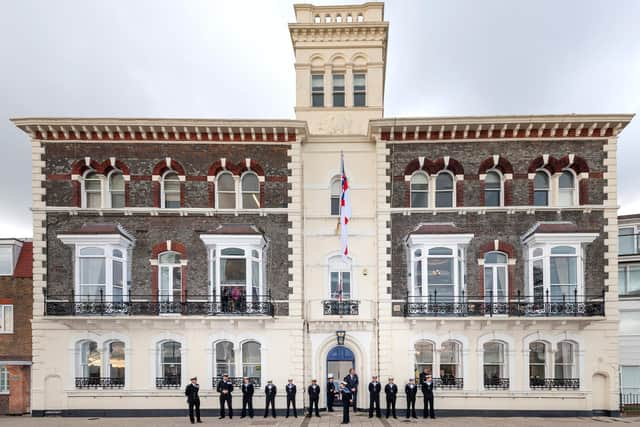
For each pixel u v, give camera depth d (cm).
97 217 2347
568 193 2378
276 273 2333
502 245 2316
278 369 2284
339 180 2462
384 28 2594
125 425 2020
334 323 2338
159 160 2373
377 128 2348
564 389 2248
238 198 2394
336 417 2183
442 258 2277
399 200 2359
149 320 2266
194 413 2245
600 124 2316
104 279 2280
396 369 2278
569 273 2264
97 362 2325
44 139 2359
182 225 2348
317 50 2623
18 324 2384
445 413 2242
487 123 2314
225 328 2297
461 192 2348
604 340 2258
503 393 2241
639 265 2836
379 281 2317
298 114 2580
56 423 2072
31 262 2581
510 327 2269
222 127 2344
